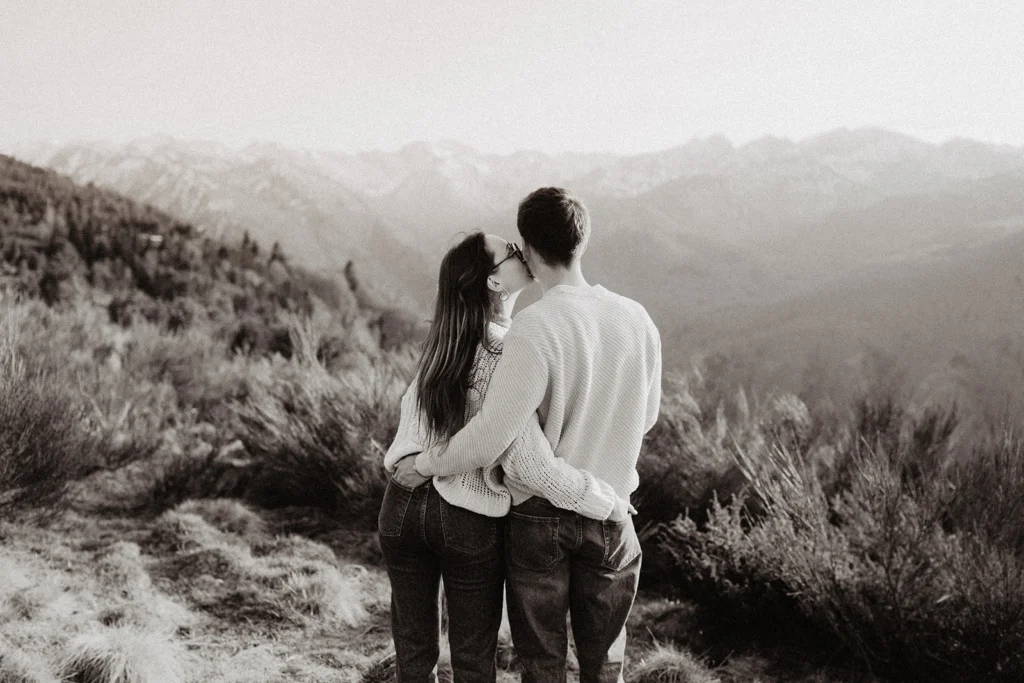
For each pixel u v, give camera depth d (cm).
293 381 601
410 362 550
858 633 254
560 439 154
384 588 334
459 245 164
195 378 748
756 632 291
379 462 414
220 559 341
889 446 357
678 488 389
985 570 239
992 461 271
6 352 403
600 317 155
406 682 167
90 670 220
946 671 242
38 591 276
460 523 155
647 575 359
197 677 239
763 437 409
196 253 3234
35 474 365
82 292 1373
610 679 161
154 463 487
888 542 258
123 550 342
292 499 459
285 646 270
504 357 147
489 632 163
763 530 295
